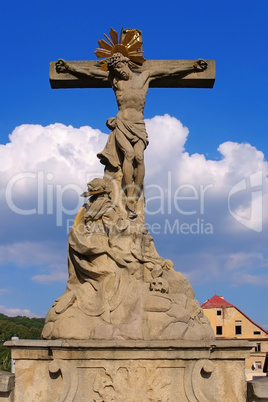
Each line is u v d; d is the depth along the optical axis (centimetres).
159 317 872
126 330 844
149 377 819
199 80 1168
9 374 833
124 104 1073
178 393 820
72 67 1148
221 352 850
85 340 833
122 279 923
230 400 840
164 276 977
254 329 3073
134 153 1034
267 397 825
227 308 3112
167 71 1133
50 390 826
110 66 1081
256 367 2936
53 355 819
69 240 952
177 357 825
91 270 920
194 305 938
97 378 814
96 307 893
